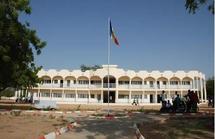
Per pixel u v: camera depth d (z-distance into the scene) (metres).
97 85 66.94
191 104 29.80
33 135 13.35
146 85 67.25
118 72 67.62
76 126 18.52
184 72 68.81
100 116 26.55
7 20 20.33
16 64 21.73
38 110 34.94
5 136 12.97
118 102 65.94
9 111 30.95
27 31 21.92
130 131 16.08
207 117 23.58
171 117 24.56
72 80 70.38
